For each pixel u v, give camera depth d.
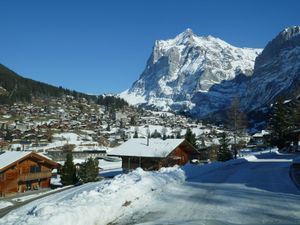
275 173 25.33
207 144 111.69
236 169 30.41
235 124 64.31
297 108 78.25
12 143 133.62
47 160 54.84
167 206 12.43
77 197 11.97
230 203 13.14
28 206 25.08
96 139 160.50
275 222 10.29
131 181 15.44
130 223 10.20
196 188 17.02
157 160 51.19
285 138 77.31
